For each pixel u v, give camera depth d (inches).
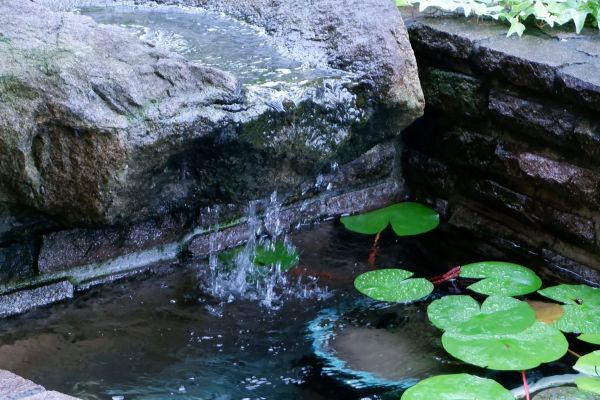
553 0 109.9
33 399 61.2
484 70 101.5
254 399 73.8
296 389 75.5
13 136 74.5
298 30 100.6
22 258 84.8
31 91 74.6
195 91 81.7
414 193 115.6
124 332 82.8
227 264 96.3
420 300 90.7
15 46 75.7
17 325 83.0
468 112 105.1
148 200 86.0
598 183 92.7
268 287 92.5
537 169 98.7
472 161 106.7
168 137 79.7
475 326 83.0
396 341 83.4
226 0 109.5
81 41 78.8
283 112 86.2
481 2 113.3
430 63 108.5
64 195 79.2
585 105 91.8
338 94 91.4
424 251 102.6
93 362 77.8
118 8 110.4
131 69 78.9
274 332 84.4
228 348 81.3
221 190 90.6
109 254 90.0
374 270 96.9
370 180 111.5
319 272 96.3
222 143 84.2
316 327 85.5
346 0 99.4
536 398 74.5
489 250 104.0
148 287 91.0
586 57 97.5
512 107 99.8
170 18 107.7
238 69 91.7
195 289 91.2
